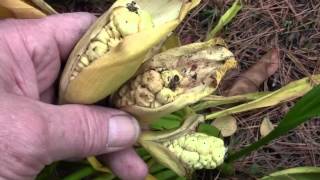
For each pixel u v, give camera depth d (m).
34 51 0.19
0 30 0.19
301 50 0.30
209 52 0.18
